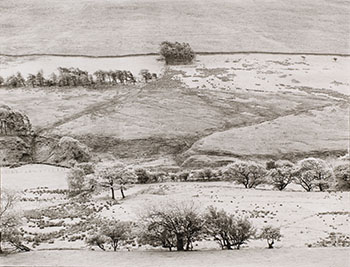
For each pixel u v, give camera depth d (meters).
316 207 59.00
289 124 122.00
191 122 126.56
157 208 42.16
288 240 44.56
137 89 151.62
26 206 70.25
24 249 43.66
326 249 38.72
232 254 38.44
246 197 65.88
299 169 75.38
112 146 116.94
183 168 103.62
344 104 136.75
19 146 115.00
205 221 41.91
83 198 74.50
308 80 160.50
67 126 126.75
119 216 58.47
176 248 42.97
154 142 117.56
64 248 44.88
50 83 158.25
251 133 117.44
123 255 39.62
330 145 110.88
